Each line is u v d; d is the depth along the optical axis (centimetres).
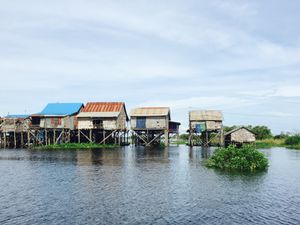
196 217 1909
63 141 8006
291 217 1917
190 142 8175
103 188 2688
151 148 7538
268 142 9825
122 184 2856
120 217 1906
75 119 8006
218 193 2508
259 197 2389
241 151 3903
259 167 3806
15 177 3238
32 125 8044
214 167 3944
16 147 8150
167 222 1820
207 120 8119
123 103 8250
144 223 1805
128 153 5991
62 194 2469
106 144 7938
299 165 4331
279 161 4888
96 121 7988
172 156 5419
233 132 7269
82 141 8319
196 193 2505
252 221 1842
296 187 2755
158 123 8100
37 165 4184
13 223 1805
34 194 2470
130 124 8194
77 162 4497
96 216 1925
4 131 8069
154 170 3700
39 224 1788
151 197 2373
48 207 2109
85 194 2469
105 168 3875
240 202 2244
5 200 2286
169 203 2209
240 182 2952
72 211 2023
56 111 8019
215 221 1839
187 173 3459
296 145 8681
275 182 2969
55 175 3350
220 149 4122
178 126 8938
